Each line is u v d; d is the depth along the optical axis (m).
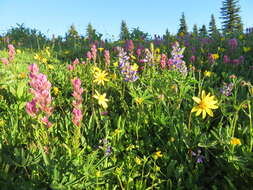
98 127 0.59
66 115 0.64
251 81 0.95
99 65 1.19
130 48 1.21
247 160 0.45
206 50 1.47
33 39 2.44
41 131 0.51
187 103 0.75
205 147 0.50
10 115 0.62
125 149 0.56
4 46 1.91
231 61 1.21
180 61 0.85
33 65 0.48
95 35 2.41
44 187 0.41
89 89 0.94
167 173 0.48
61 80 1.04
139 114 0.64
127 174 0.47
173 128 0.56
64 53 1.80
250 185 0.44
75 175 0.42
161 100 0.66
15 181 0.41
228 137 0.48
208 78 1.00
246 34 1.93
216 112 0.67
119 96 0.86
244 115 0.63
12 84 0.88
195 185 0.44
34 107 0.44
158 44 1.87
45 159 0.40
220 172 0.48
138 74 1.02
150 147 0.57
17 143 0.53
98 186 0.44
